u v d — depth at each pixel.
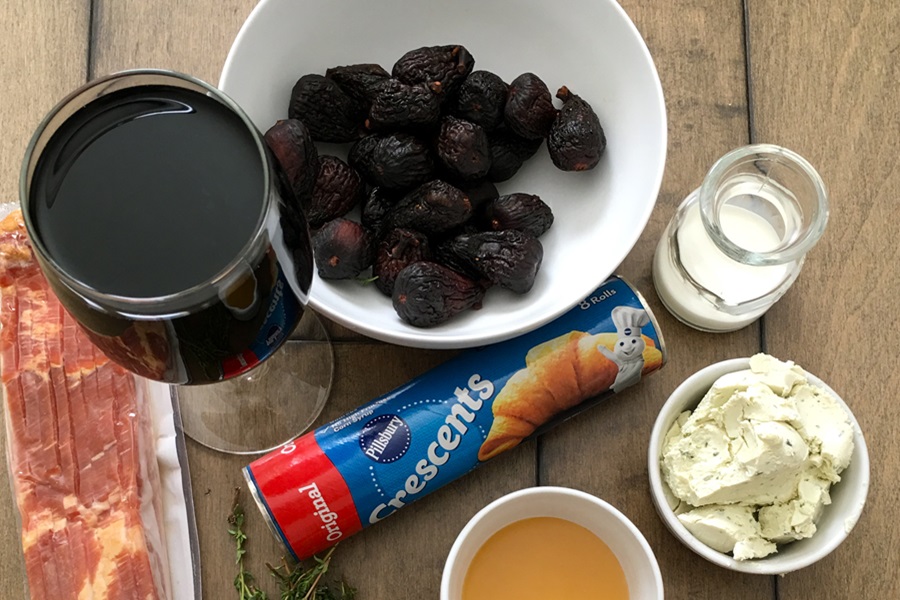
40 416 0.48
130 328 0.36
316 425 0.51
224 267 0.36
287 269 0.38
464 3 0.51
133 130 0.37
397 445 0.47
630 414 0.52
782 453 0.46
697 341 0.53
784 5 0.55
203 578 0.50
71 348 0.49
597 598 0.48
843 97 0.54
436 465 0.48
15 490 0.48
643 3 0.55
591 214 0.51
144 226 0.36
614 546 0.47
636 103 0.49
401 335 0.46
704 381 0.48
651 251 0.54
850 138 0.54
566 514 0.48
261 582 0.50
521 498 0.46
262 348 0.41
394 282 0.48
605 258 0.48
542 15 0.51
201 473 0.50
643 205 0.48
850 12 0.55
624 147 0.50
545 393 0.49
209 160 0.37
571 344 0.49
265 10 0.47
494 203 0.49
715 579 0.50
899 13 0.55
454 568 0.45
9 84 0.53
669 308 0.53
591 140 0.48
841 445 0.46
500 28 0.52
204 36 0.54
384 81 0.48
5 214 0.51
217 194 0.37
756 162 0.50
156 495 0.49
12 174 0.52
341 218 0.48
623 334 0.49
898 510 0.51
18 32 0.53
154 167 0.37
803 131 0.54
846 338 0.53
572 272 0.50
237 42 0.47
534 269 0.48
